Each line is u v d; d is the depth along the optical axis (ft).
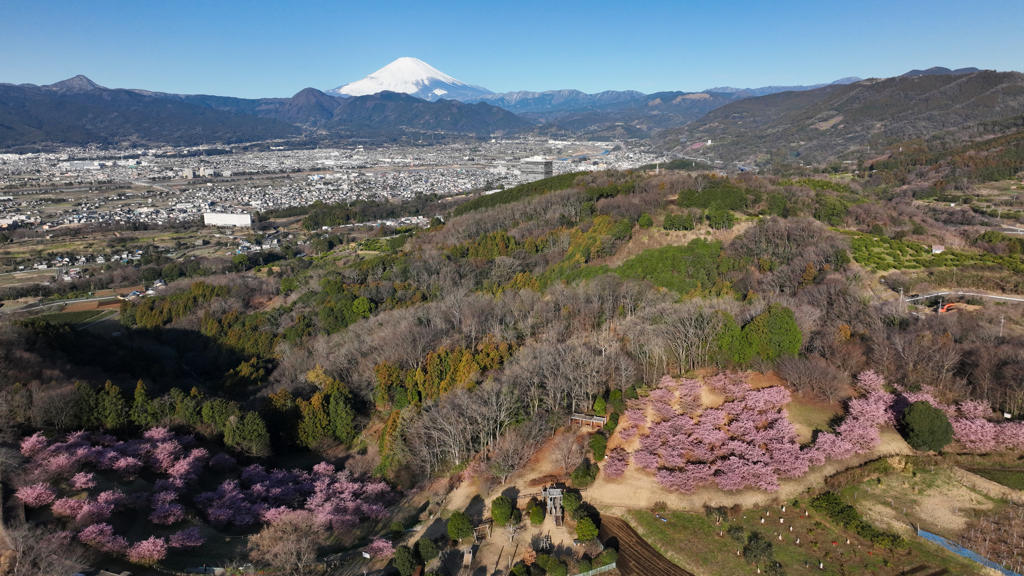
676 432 325.62
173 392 408.87
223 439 391.65
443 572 249.75
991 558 241.55
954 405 334.44
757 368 383.24
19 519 265.13
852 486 290.35
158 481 318.24
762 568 244.83
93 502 279.90
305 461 387.96
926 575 236.63
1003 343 382.42
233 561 263.90
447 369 418.72
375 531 292.61
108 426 385.09
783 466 293.84
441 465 343.05
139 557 251.39
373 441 399.24
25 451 320.50
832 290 467.11
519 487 304.71
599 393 368.07
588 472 300.61
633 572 249.75
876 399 339.57
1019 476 287.69
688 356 402.52
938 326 406.21
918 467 299.99
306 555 260.42
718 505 280.72
